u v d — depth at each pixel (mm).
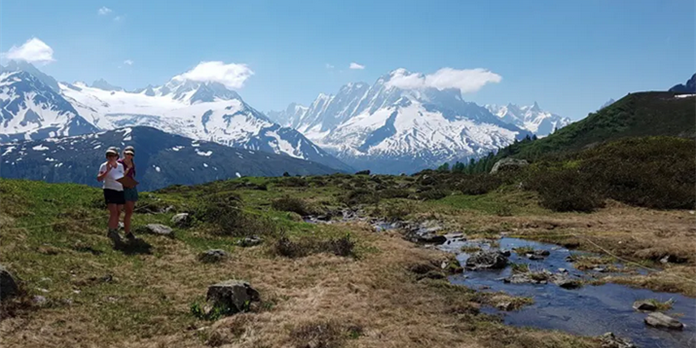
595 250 22891
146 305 12070
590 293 15625
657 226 27797
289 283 15250
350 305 13047
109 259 15523
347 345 10227
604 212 34625
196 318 11555
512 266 19703
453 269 19062
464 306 13898
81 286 12695
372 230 29281
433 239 26922
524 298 14758
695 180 37812
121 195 17609
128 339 10070
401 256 20453
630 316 13188
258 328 10867
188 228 22516
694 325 12312
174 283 14141
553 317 13164
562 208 36469
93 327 10375
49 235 16703
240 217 24531
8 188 22359
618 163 42625
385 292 14930
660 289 15812
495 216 35281
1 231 15703
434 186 62625
